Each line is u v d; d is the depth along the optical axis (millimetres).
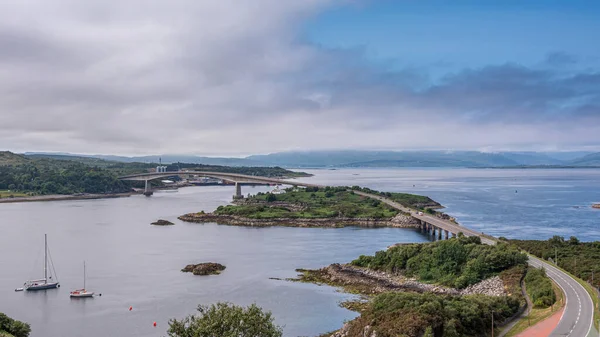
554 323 74312
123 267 133625
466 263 115812
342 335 80375
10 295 109375
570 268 110875
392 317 74250
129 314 96438
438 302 75875
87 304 102625
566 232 190500
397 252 127375
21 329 78750
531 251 131750
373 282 116562
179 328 57281
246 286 115125
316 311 97312
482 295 90375
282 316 94500
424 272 118312
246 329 55875
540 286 94062
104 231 199875
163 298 106188
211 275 125000
